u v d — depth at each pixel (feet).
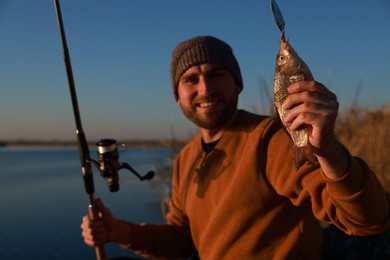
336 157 4.41
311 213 6.77
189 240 9.50
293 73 4.64
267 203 6.48
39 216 21.61
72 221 20.35
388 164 15.12
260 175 6.47
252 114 7.69
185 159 9.11
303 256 6.48
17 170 58.23
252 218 6.53
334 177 4.53
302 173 5.52
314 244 6.75
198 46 7.84
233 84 8.00
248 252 6.52
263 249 6.47
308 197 5.50
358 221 4.69
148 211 21.35
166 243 9.24
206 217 7.45
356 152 16.46
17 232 18.08
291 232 6.46
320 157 4.51
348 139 18.93
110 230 8.80
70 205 24.86
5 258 14.26
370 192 4.54
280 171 6.03
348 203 4.56
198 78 7.89
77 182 37.52
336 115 4.19
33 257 14.35
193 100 7.94
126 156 90.38
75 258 14.37
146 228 9.21
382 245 8.13
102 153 7.75
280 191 6.05
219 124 7.77
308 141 4.33
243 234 6.59
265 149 6.53
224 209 6.80
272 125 6.69
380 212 4.69
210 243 7.09
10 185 35.91
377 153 15.57
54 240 16.70
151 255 9.24
